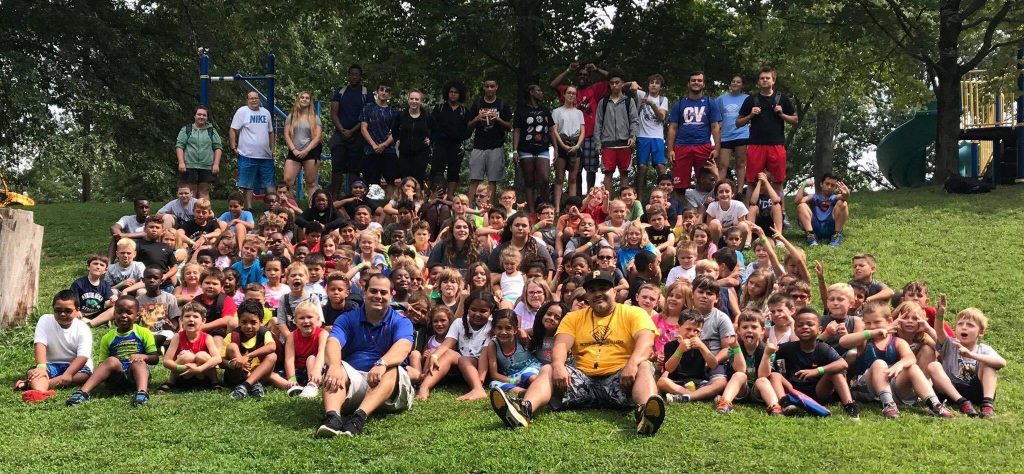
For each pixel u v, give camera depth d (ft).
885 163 84.74
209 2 87.30
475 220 44.55
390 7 69.56
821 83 89.76
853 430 25.05
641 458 22.98
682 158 49.65
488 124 50.60
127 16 87.35
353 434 25.07
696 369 28.73
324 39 95.09
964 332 28.17
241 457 23.91
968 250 45.68
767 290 32.73
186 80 89.51
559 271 36.94
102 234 56.90
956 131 65.57
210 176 53.16
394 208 46.78
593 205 45.44
